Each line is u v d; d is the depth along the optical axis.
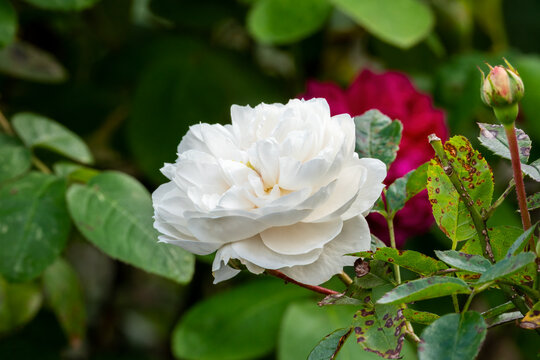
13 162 0.72
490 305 0.80
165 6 1.04
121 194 0.69
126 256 0.67
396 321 0.52
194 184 0.53
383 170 0.53
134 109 0.98
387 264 0.53
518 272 0.50
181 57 1.02
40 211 0.68
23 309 0.90
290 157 0.52
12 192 0.69
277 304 0.84
